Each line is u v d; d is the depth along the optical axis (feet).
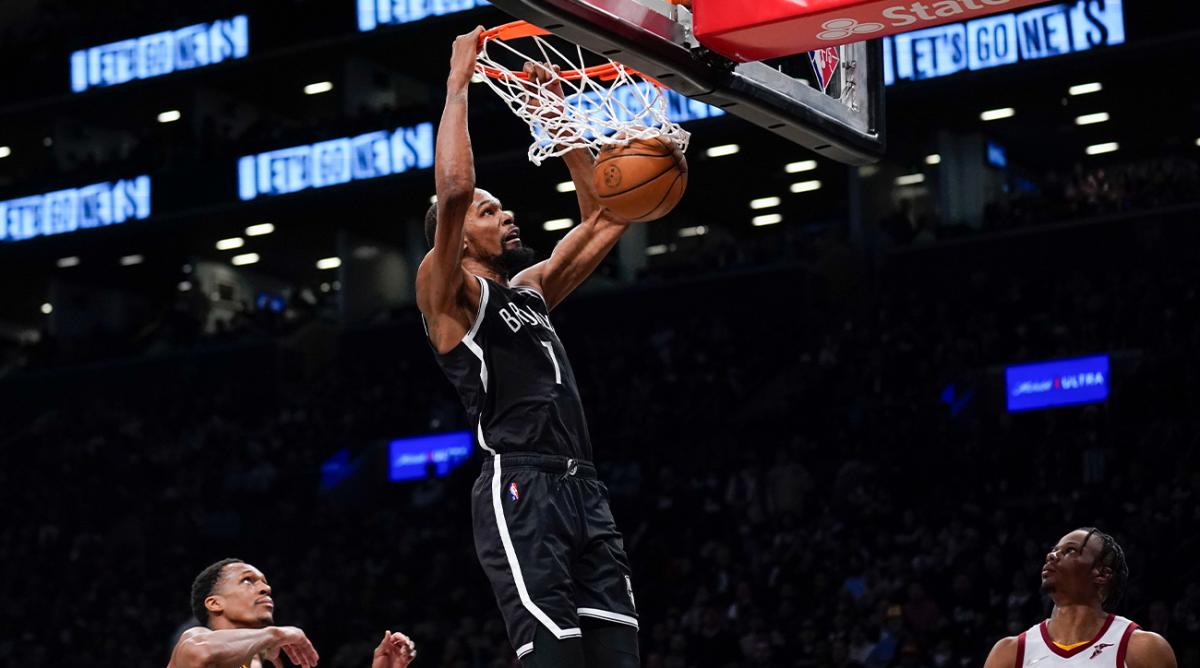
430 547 60.59
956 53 67.92
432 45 82.94
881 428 57.11
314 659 15.05
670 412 65.21
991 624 41.98
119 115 92.53
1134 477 47.65
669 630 47.83
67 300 95.81
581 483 12.14
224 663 14.57
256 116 91.97
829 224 83.25
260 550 66.54
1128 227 65.46
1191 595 39.11
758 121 13.67
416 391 74.64
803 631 44.88
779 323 71.15
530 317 12.47
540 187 79.30
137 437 78.07
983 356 60.85
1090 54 64.85
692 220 88.74
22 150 97.19
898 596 44.91
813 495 55.16
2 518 74.38
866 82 14.58
